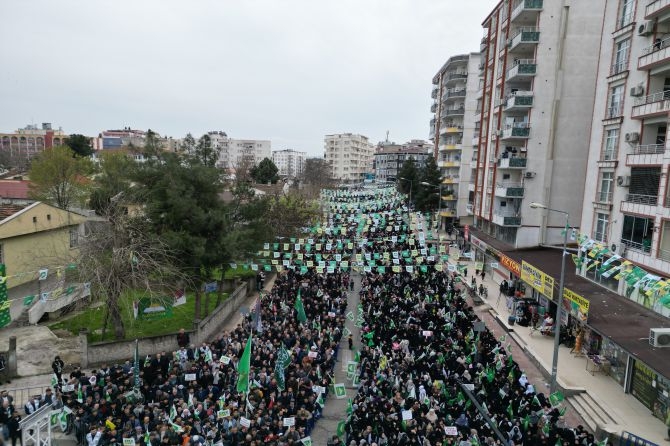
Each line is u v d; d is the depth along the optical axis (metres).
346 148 176.12
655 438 18.41
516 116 43.03
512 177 42.59
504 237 44.81
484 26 50.31
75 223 33.69
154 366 20.45
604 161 29.42
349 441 16.22
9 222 27.91
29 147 140.00
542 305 33.81
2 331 27.16
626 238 27.11
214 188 29.38
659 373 17.80
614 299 26.19
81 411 16.72
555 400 18.22
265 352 21.83
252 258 34.66
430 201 69.69
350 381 23.48
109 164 50.53
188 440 15.19
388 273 38.66
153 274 25.67
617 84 28.72
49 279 30.67
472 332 25.73
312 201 64.38
